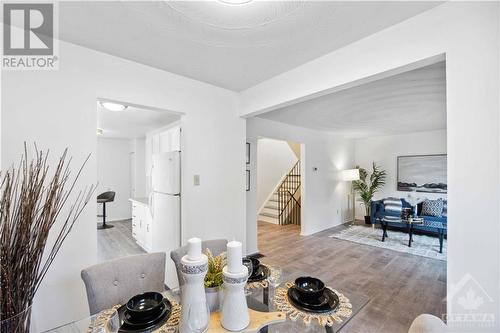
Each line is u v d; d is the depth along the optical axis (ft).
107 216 20.95
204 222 8.91
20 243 4.05
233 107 9.85
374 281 9.83
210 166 9.11
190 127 8.57
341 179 20.63
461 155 4.45
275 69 7.83
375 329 6.77
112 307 4.22
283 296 4.36
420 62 5.20
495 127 4.15
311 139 17.70
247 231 13.04
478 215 4.25
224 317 3.31
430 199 17.78
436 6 4.89
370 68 5.90
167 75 7.98
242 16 5.03
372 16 5.19
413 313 7.55
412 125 16.05
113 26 5.53
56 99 5.99
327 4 4.75
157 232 10.52
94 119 6.53
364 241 15.62
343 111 12.47
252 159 13.44
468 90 4.44
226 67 7.70
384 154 20.42
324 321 3.67
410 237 14.58
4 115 5.38
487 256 4.16
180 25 5.44
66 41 6.15
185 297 3.20
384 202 18.40
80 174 6.24
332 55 6.71
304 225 17.17
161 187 10.06
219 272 3.86
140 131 17.40
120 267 4.79
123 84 7.06
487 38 4.29
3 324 3.67
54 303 5.78
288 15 5.02
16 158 5.47
